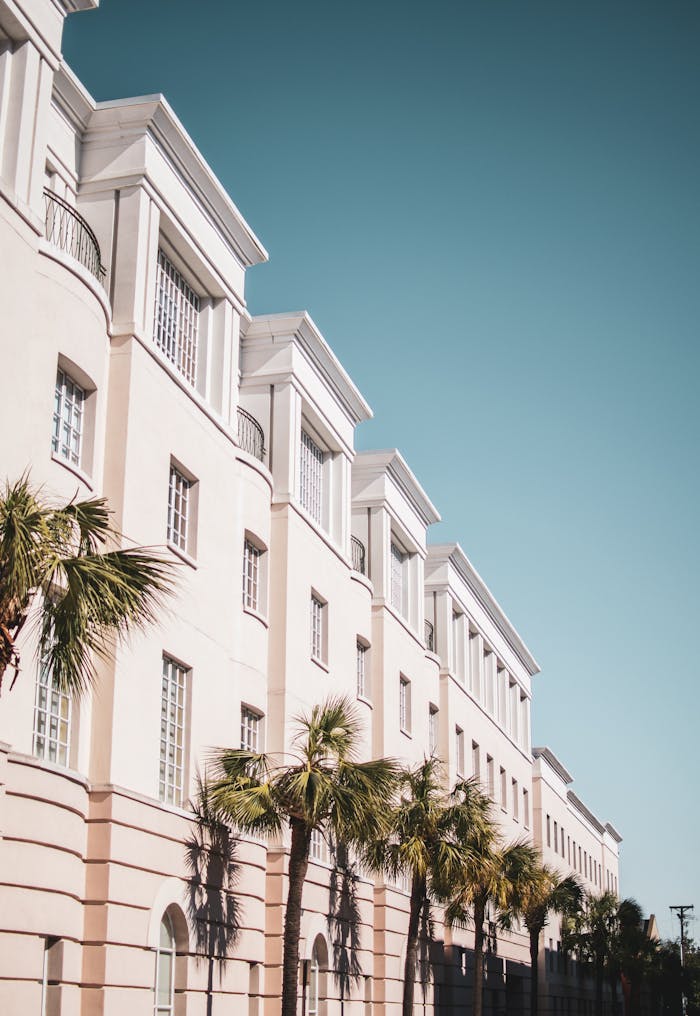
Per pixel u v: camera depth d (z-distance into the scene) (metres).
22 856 17.83
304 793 23.42
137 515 22.23
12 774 17.64
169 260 25.64
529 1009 57.16
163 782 22.75
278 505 30.22
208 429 25.64
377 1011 34.19
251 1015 25.61
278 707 28.69
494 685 56.75
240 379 31.22
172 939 22.47
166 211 24.45
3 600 12.99
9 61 20.12
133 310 22.88
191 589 24.20
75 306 20.80
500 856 38.72
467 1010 43.94
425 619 47.84
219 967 23.81
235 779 23.94
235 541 26.70
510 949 53.94
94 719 20.72
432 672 44.28
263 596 28.78
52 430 20.22
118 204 23.67
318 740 24.97
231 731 25.70
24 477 18.02
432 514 43.72
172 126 24.20
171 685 23.42
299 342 31.58
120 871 20.28
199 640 24.39
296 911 23.52
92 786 20.27
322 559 32.59
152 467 22.97
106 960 19.62
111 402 22.33
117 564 14.51
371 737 36.25
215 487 25.80
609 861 97.50
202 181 25.61
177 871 22.34
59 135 23.41
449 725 45.94
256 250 27.88
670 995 88.62
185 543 24.62
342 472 34.81
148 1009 20.98
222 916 24.11
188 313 26.52
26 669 18.44
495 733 54.97
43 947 18.50
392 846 31.56
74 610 13.99
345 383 34.22
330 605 32.91
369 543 38.78
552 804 70.56
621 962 67.31
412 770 39.38
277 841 27.69
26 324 19.06
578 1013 72.50
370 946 33.75
